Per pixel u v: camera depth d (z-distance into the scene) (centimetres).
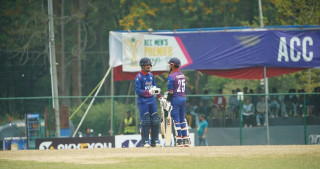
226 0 18850
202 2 19738
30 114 8719
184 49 9706
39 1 18925
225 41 9675
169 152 5494
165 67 9712
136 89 6062
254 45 9656
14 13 18412
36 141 8456
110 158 5072
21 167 4512
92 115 8994
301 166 4478
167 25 18762
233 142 8862
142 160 4891
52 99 9256
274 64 9631
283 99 8962
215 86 19512
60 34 18875
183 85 6159
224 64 9675
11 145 8625
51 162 4841
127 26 16450
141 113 6106
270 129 8869
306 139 8869
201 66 9694
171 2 18325
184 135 6222
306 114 8888
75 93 18500
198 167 4416
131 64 9750
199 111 8925
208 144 8875
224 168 4356
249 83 18075
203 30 9744
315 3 13900
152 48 9762
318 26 9688
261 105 8906
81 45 19900
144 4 17362
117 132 8875
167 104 6088
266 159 4912
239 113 8912
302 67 9694
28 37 17938
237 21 19650
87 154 5469
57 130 8750
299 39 9650
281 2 13900
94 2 19600
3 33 18612
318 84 13575
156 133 6238
